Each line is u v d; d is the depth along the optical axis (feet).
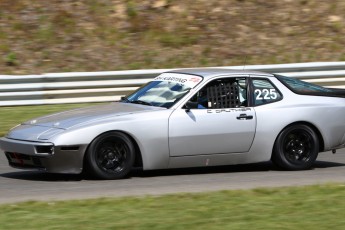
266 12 210.38
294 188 77.56
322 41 201.77
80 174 91.04
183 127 89.71
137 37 193.06
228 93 93.40
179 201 69.72
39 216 62.49
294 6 214.69
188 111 90.48
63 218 61.57
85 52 183.52
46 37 185.98
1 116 138.62
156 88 96.27
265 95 95.76
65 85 152.05
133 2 204.13
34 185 83.61
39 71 173.06
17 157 87.35
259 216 62.95
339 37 204.85
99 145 85.71
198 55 188.85
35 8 195.62
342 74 167.12
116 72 154.92
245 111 93.40
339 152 119.34
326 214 64.13
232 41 196.24
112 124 86.12
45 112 143.02
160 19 200.13
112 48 187.21
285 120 95.20
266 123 94.32
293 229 58.23
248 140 93.50
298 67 163.73
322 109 97.45
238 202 69.41
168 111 89.71
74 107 149.28
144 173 93.50
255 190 75.87
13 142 86.79
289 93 97.35
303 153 97.71
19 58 176.76
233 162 93.76
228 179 88.63
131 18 198.80
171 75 98.22
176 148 89.61
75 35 189.16
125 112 89.30
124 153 87.45
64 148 83.92
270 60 190.39
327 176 91.76
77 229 57.31
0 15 191.42
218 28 200.34
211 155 91.91
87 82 153.48
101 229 57.36
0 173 94.07
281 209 66.18
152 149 88.43
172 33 195.72
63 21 193.06
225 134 91.97
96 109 93.25
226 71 96.78
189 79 94.43
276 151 95.61
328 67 165.78
